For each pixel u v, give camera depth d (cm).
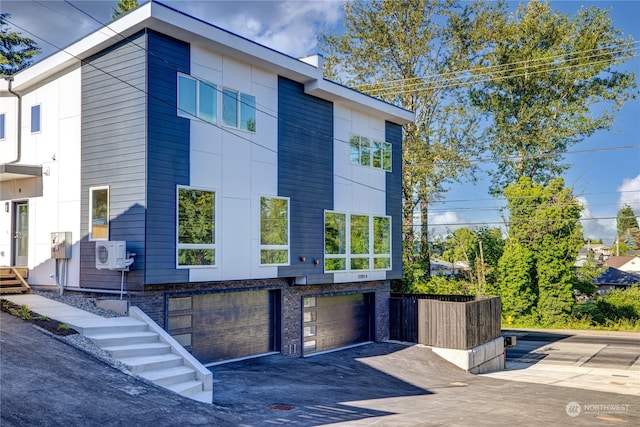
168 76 1336
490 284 3828
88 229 1398
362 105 1986
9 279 1540
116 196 1329
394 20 3562
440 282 3550
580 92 3938
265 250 1595
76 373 930
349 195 1977
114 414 820
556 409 1305
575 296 3812
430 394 1413
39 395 813
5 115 1667
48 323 1134
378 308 2169
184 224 1356
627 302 3631
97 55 1402
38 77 1552
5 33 2927
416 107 3650
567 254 3578
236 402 1075
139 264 1259
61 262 1470
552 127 3909
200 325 1438
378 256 2120
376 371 1672
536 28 3869
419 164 3553
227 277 1466
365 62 3634
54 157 1518
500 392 1543
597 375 2025
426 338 2081
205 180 1418
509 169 4109
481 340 2097
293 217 1709
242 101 1548
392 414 1077
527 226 3625
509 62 3875
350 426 937
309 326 1842
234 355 1549
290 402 1119
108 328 1136
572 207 3553
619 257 7050
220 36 1423
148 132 1277
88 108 1418
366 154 2083
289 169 1705
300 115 1766
